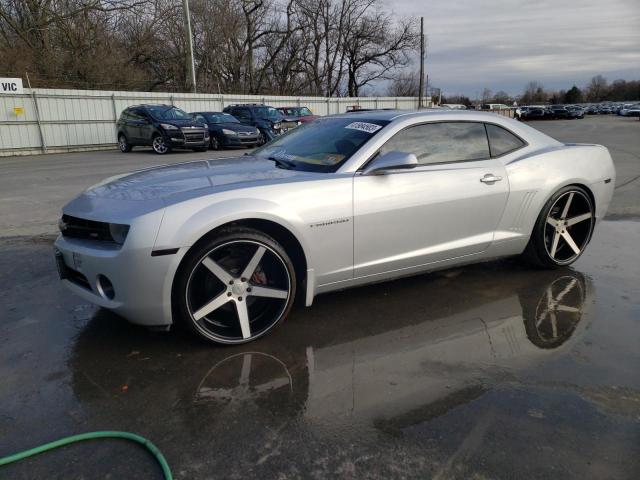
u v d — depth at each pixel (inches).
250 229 119.1
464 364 114.3
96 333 130.6
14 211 292.7
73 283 127.3
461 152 152.6
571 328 132.4
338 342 125.7
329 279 132.4
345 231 130.0
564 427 90.7
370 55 1873.8
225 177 130.4
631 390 102.7
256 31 1568.7
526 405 97.7
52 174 467.8
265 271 125.8
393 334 130.0
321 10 1722.4
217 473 80.3
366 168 134.5
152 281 110.6
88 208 122.2
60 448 86.2
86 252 116.2
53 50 1042.1
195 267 114.0
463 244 151.4
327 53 1802.4
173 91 1323.8
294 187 124.0
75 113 816.3
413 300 152.2
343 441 87.7
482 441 87.2
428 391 103.3
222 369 112.7
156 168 152.9
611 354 118.0
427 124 147.6
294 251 128.6
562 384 105.1
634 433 89.0
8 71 941.2
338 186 128.4
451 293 157.6
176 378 109.0
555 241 171.0
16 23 1039.6
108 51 1114.7
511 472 79.8
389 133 140.6
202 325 118.6
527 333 130.0
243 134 733.3
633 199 302.2
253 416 95.1
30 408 98.1
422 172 141.6
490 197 152.3
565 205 171.0
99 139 851.4
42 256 199.3
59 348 122.8
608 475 79.1
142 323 115.6
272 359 117.2
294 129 177.6
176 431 90.9
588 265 183.8
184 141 668.7
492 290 159.9
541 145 170.2
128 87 1122.7
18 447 86.7
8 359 117.3
